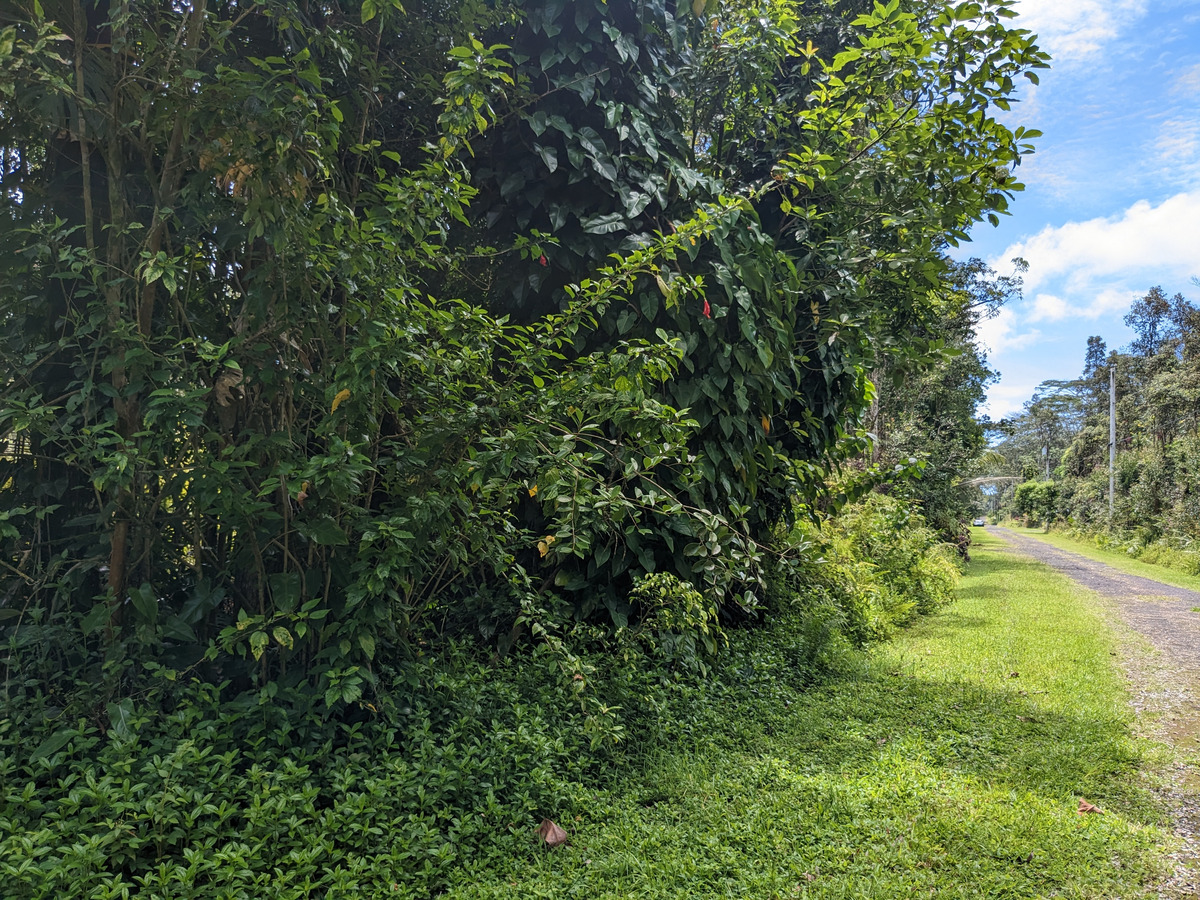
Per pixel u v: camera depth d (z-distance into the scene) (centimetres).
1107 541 2797
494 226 447
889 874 268
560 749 321
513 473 365
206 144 252
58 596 268
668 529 445
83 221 280
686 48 483
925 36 493
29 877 186
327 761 268
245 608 300
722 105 568
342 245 279
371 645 274
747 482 504
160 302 286
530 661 393
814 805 322
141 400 264
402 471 317
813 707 480
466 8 370
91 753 250
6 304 271
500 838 272
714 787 336
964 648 726
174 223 278
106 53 261
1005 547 2941
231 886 208
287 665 293
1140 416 3156
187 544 295
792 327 505
